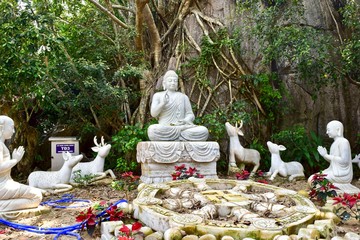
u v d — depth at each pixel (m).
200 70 9.17
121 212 3.64
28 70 5.96
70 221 4.29
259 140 8.97
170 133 6.93
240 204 3.62
